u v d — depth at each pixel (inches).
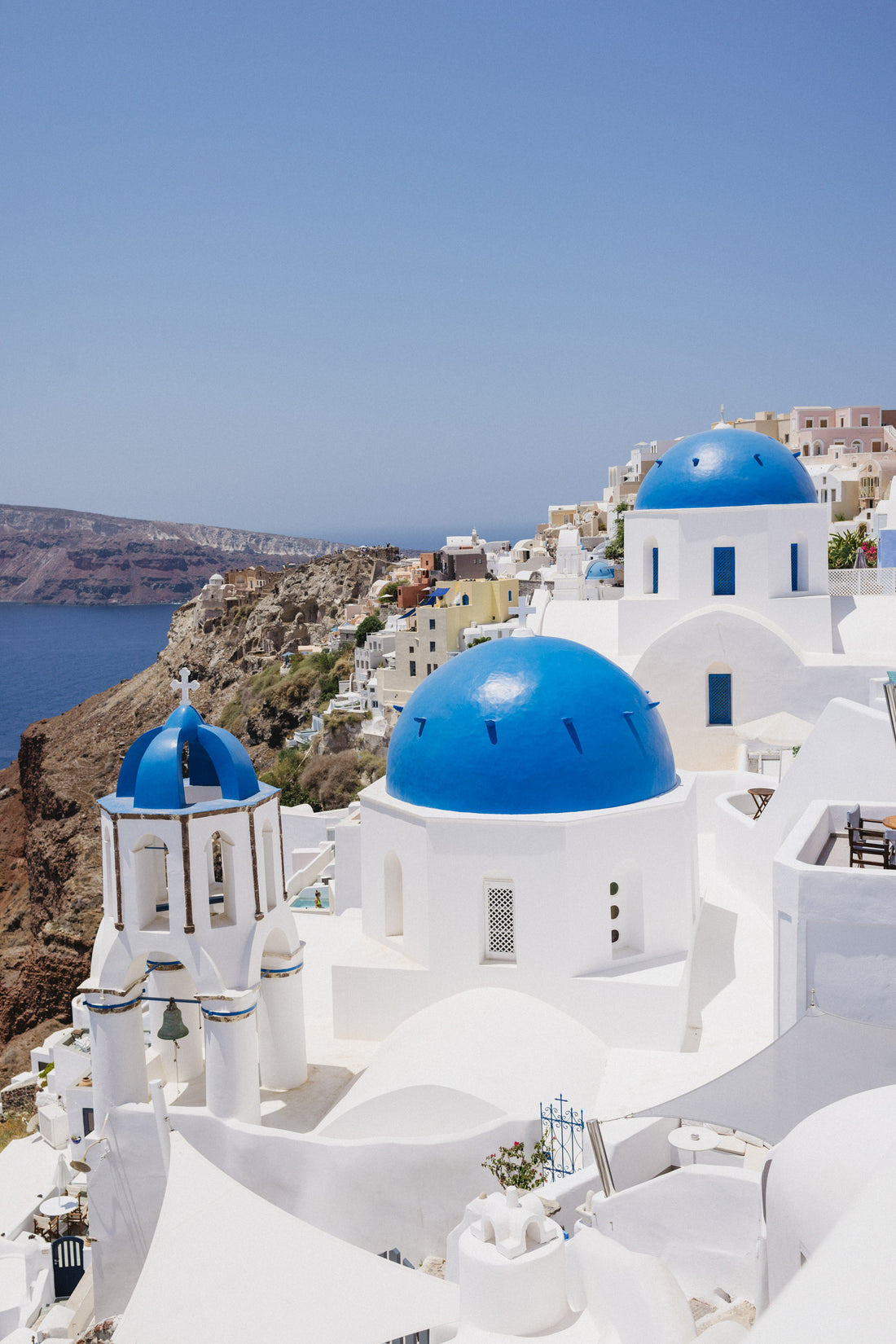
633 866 676.1
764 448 1136.2
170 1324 454.9
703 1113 457.4
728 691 1058.1
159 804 612.1
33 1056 1416.1
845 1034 437.1
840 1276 94.6
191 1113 620.1
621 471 4653.1
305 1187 599.5
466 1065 610.9
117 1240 645.3
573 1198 533.6
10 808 5546.3
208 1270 474.3
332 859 1300.4
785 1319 90.3
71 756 5236.2
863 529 2359.7
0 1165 1225.4
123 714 5639.8
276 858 655.1
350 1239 600.4
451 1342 401.4
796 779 783.7
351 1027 708.0
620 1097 588.4
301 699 4443.9
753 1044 633.6
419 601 4320.9
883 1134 286.4
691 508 1109.1
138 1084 639.1
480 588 3467.0
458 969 673.6
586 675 700.7
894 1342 83.5
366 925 747.4
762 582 1101.7
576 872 646.5
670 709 1061.1
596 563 2677.2
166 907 661.3
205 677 5600.4
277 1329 444.1
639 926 679.7
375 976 695.1
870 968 506.3
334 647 4640.8
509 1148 574.6
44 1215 918.4
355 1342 433.7
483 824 655.8
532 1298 397.4
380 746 3440.0
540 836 645.9
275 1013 659.4
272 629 5516.7
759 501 1106.1
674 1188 500.1
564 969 650.2
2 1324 815.7
